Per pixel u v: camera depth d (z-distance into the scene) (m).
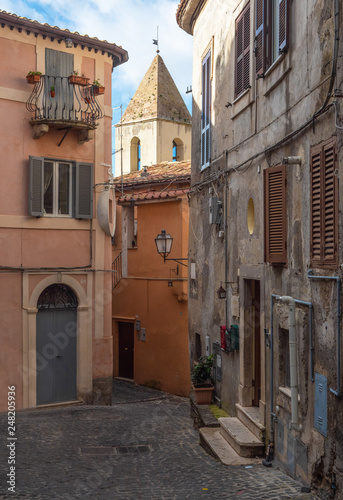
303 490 5.32
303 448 5.59
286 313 6.07
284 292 6.33
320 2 5.26
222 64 9.70
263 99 7.28
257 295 8.12
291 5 6.15
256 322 8.12
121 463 6.57
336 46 4.73
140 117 25.22
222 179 9.52
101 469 6.18
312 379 5.36
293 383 5.69
